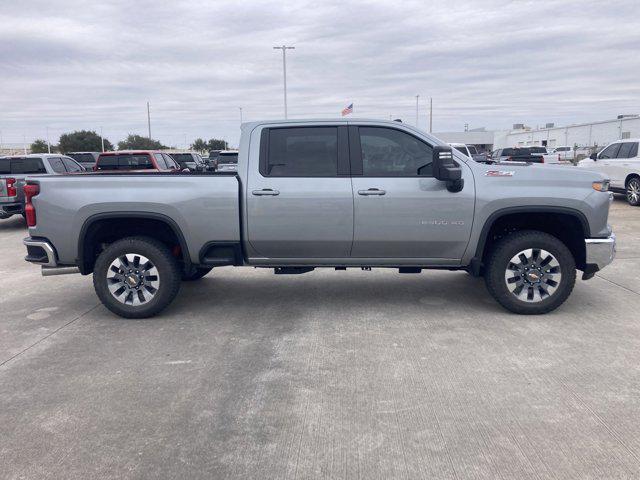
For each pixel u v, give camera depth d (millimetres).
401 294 6660
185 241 5723
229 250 5801
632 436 3352
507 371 4324
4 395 4082
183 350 4930
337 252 5758
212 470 3098
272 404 3863
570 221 5648
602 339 4984
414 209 5531
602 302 6156
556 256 5535
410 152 5629
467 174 5574
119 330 5531
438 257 5730
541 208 5465
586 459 3121
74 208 5691
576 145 58719
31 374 4461
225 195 5609
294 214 5598
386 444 3320
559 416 3605
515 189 5492
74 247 5789
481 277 7457
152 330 5504
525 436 3375
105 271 5781
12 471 3113
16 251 10711
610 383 4082
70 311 6273
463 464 3098
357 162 5629
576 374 4250
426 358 4621
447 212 5527
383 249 5695
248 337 5242
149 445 3363
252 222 5652
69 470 3115
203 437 3443
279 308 6191
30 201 5809
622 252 8969
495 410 3705
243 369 4480
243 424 3594
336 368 4457
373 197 5527
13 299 6883
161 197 5637
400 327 5434
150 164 16078
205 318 5867
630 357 4566
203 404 3883
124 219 5855
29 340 5281
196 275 7219
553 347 4809
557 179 5523
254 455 3234
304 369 4453
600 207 5504
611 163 15930
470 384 4109
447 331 5281
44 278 8109
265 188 5609
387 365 4496
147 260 5746
